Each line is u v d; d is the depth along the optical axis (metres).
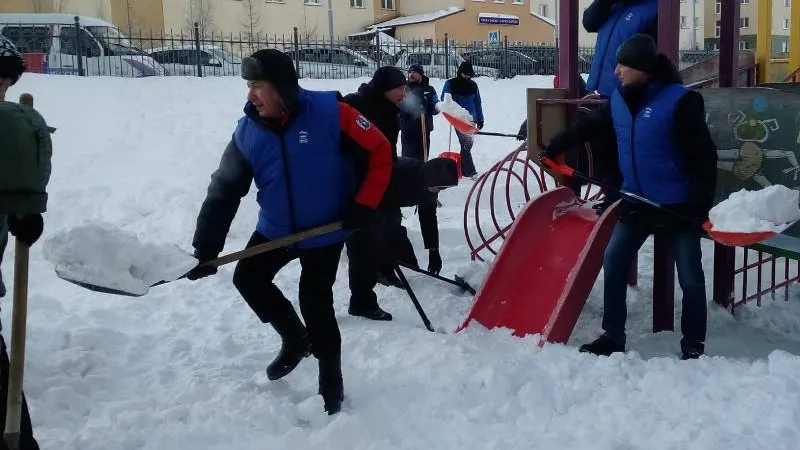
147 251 2.91
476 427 3.09
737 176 4.81
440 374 3.63
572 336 4.59
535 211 4.80
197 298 5.13
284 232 3.28
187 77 13.66
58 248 2.72
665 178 3.89
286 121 3.10
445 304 4.96
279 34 30.98
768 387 3.36
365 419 3.22
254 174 3.21
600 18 5.42
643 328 4.75
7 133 2.18
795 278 5.30
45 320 4.61
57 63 14.30
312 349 3.34
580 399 3.37
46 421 3.22
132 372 3.85
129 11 26.41
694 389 3.40
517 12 36.12
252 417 3.18
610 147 4.87
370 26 34.88
